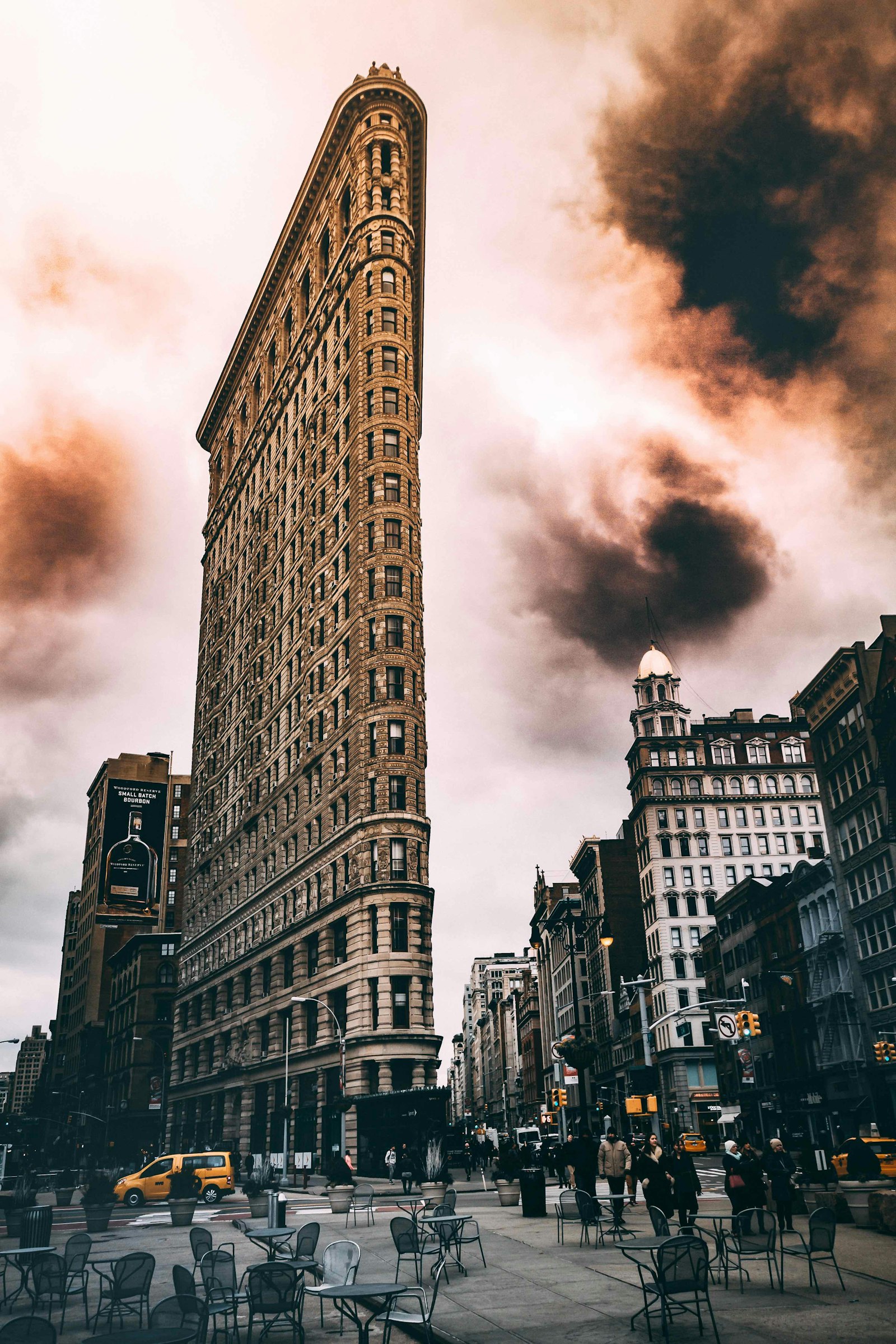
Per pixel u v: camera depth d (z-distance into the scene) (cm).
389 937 5706
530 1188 2495
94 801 17338
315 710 7225
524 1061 15575
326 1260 1224
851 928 5519
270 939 7300
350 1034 5656
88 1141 13162
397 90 8006
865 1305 1245
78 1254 1460
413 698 6322
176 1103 9331
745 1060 6575
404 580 6575
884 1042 4712
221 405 11869
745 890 7175
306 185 8925
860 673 5438
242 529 10231
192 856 10425
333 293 8119
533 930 14862
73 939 18588
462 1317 1295
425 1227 1730
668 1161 2231
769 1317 1203
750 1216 1431
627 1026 10206
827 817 5834
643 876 10144
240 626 9850
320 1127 5922
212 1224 2889
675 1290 1120
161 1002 12394
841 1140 5494
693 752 10338
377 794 6066
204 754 10544
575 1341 1130
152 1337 935
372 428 6981
